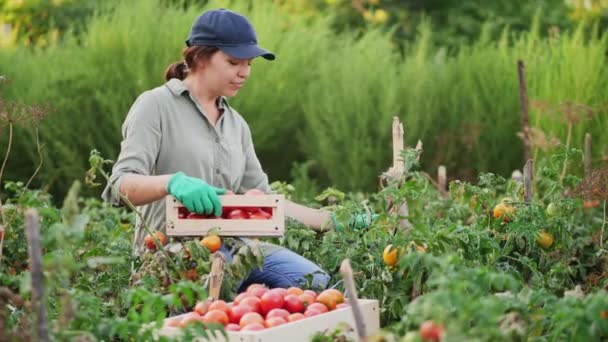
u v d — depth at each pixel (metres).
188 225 6.66
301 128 14.01
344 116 13.30
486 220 7.39
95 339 4.80
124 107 12.81
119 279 6.94
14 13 16.20
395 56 14.35
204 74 7.25
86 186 12.94
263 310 5.88
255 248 6.70
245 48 7.11
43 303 4.39
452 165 13.05
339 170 13.31
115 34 13.27
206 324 5.07
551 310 5.14
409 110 13.25
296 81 13.77
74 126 12.97
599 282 7.31
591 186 7.50
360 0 18.19
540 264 7.47
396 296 6.48
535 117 12.48
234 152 7.50
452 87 13.66
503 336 4.50
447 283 4.45
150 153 7.10
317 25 14.67
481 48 14.16
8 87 12.86
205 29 7.14
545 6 17.78
